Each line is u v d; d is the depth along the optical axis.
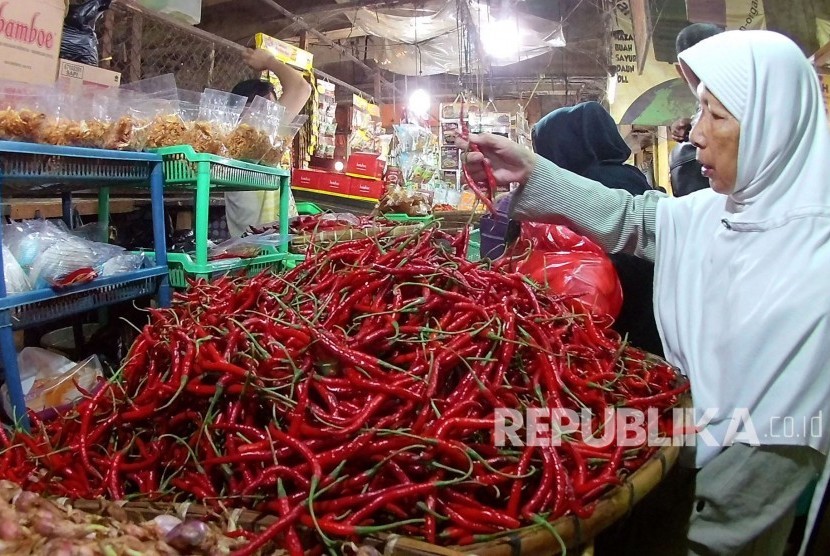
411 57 7.92
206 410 1.36
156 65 4.53
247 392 1.30
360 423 1.20
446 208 5.47
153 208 2.33
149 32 4.31
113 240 2.84
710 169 1.65
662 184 7.47
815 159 1.53
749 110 1.52
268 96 4.00
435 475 1.19
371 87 10.26
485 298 1.60
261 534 1.03
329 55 8.91
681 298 1.77
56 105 2.14
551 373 1.41
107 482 1.27
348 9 6.11
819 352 1.41
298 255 3.02
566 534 1.10
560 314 1.71
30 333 2.76
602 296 2.11
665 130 7.21
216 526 1.08
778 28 4.36
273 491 1.19
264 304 1.61
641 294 2.48
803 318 1.42
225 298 1.67
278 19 6.27
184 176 2.37
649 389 1.61
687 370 1.72
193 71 4.79
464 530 1.12
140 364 1.48
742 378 1.49
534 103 11.73
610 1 5.09
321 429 1.21
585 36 7.72
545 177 2.07
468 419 1.25
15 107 2.02
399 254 1.67
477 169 2.11
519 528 1.10
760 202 1.56
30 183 2.10
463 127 2.07
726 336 1.54
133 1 3.67
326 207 4.78
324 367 1.34
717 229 1.74
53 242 1.99
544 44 6.55
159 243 2.36
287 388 1.31
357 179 4.69
